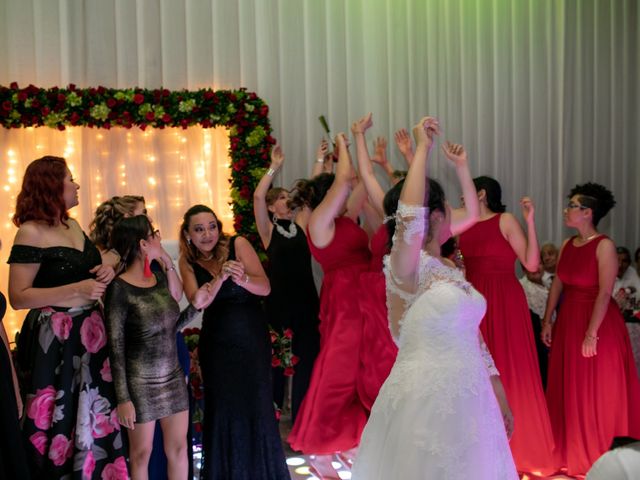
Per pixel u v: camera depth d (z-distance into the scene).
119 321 2.97
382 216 3.76
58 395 2.93
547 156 6.16
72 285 2.92
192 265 3.46
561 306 4.00
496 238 3.86
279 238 4.75
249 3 5.41
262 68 5.46
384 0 5.72
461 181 3.62
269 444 3.33
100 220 3.60
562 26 6.18
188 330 4.02
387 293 2.54
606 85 6.35
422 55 5.80
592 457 3.74
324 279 3.93
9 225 4.88
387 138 5.71
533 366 3.79
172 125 5.02
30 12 4.95
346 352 3.70
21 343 3.02
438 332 2.32
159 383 3.06
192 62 5.28
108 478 3.02
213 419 3.30
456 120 5.89
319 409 3.66
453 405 2.22
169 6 5.21
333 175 4.21
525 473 3.79
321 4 5.55
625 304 5.01
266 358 3.39
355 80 5.67
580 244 3.93
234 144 5.15
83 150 5.03
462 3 5.92
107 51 5.09
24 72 4.94
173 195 5.22
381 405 2.36
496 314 3.80
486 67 5.98
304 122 5.54
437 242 2.47
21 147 4.92
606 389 3.76
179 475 3.15
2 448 2.71
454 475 2.16
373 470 2.32
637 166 6.45
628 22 6.41
